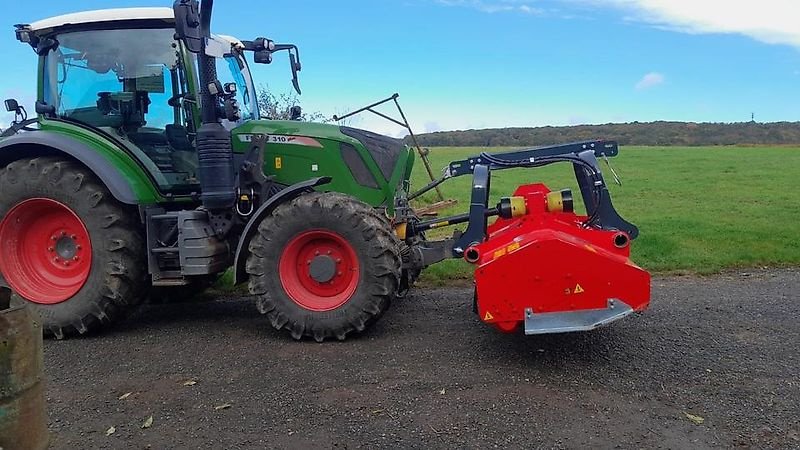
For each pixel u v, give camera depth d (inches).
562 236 187.0
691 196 681.6
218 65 255.3
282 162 234.1
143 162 230.1
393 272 207.2
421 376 177.0
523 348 198.7
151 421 152.7
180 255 217.9
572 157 202.1
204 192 219.3
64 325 221.3
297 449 137.9
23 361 93.6
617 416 150.6
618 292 177.8
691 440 138.8
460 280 299.9
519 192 212.7
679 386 167.6
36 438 96.8
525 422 148.3
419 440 140.7
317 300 212.8
